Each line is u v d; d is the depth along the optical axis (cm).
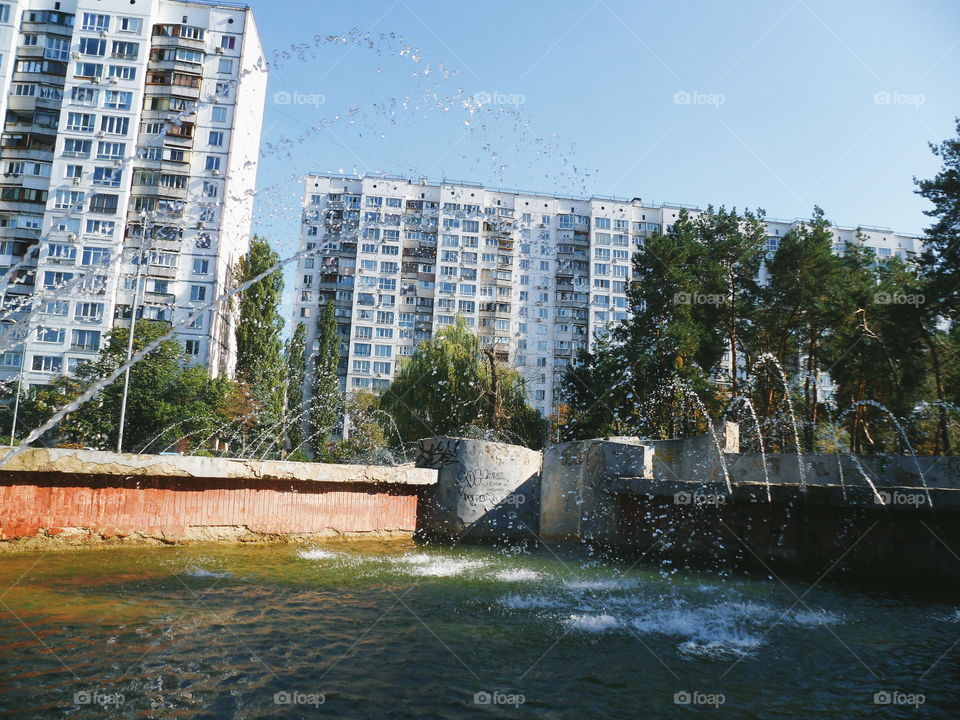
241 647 599
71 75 5666
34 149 5575
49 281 5372
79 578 855
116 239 5497
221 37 5928
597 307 8819
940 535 1061
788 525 1275
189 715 445
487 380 3897
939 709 510
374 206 8581
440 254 8588
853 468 1570
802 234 3400
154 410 4059
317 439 4866
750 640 708
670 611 845
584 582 1041
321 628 680
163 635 623
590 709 493
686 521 1430
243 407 4462
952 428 3173
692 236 3628
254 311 4956
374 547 1359
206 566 992
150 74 5800
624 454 1644
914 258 2919
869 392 3519
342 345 8425
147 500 1136
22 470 986
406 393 4034
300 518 1357
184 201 5672
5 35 5631
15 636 598
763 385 3734
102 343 5278
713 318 3619
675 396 3606
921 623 796
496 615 785
